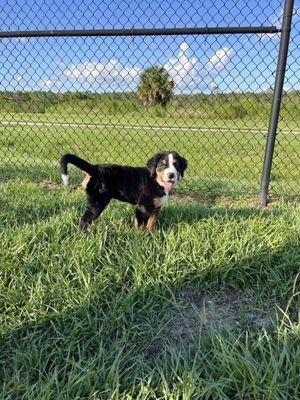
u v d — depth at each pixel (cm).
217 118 446
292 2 192
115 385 98
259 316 127
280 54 201
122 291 133
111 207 207
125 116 475
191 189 260
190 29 201
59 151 431
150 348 116
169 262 144
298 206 207
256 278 143
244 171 337
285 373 101
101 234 164
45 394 93
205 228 175
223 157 420
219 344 109
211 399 96
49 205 204
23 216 192
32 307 125
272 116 212
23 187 246
